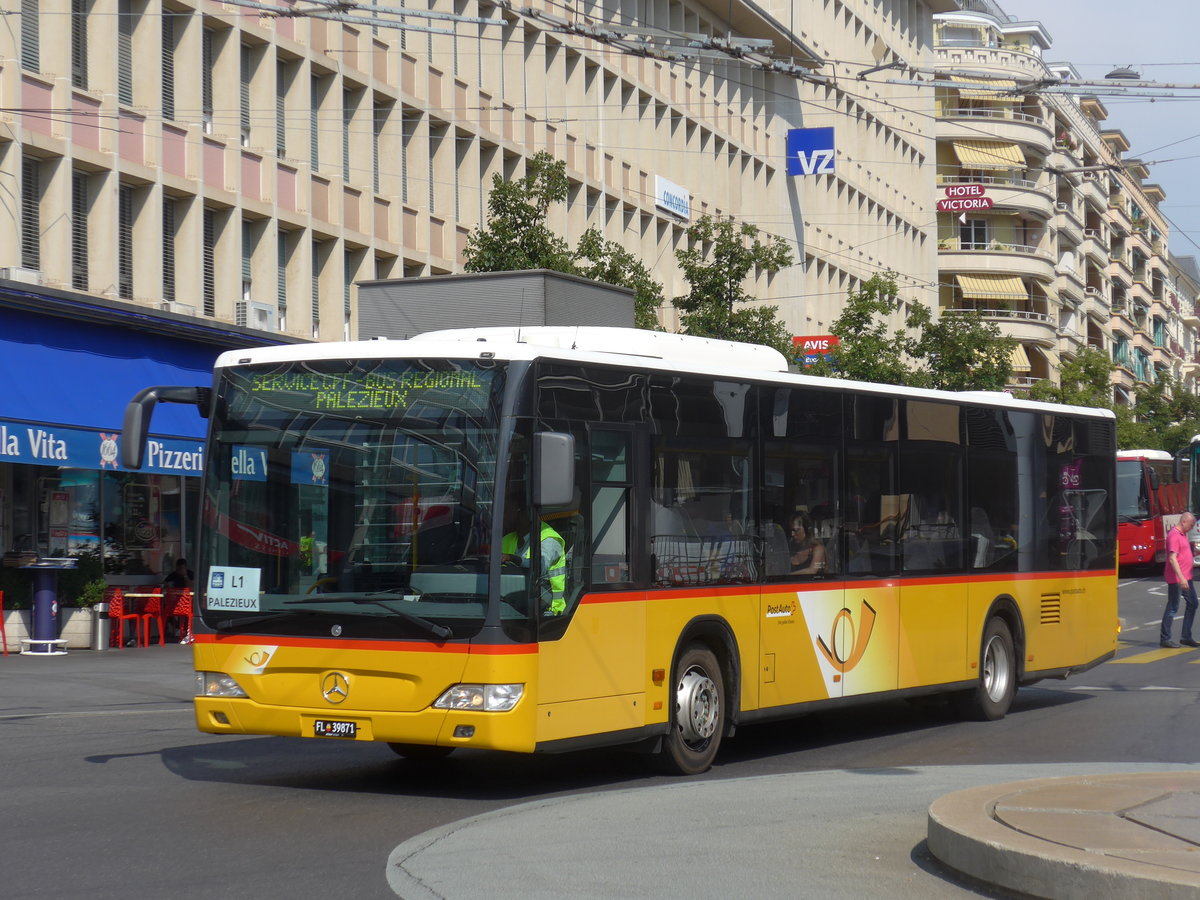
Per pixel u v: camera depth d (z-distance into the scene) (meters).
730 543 12.59
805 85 61.75
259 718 10.98
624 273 34.50
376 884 8.01
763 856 8.62
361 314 21.36
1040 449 17.33
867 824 9.58
